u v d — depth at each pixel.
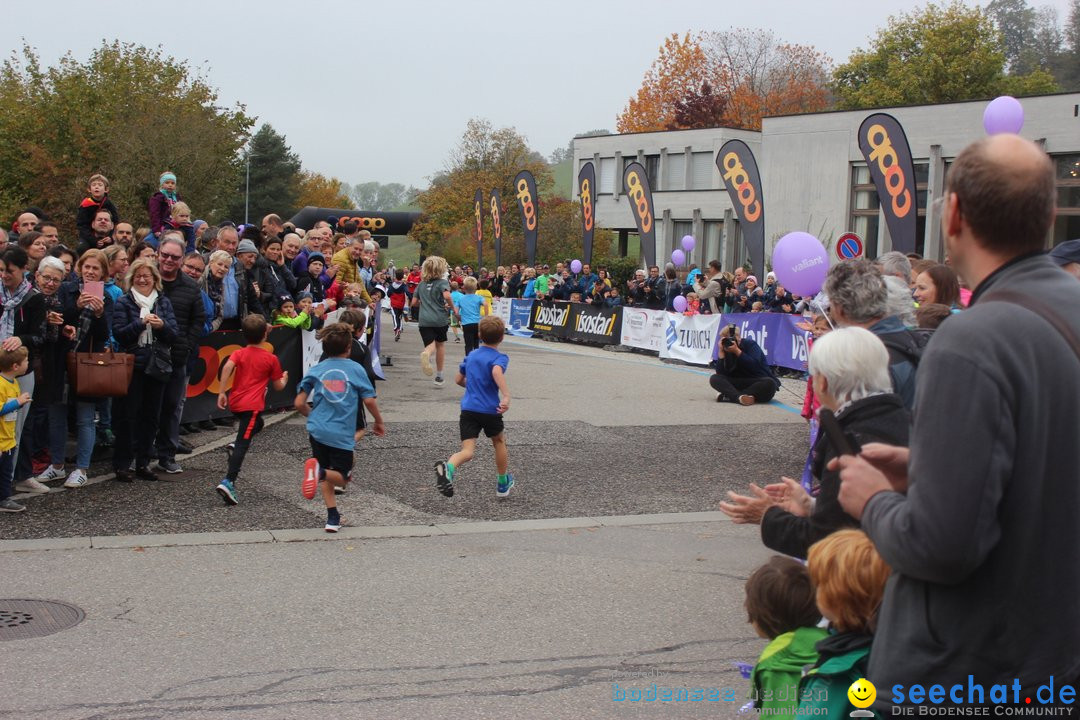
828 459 3.27
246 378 7.53
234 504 7.52
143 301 8.04
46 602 5.34
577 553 6.53
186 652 4.70
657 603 5.54
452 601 5.51
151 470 8.43
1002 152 2.08
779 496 3.48
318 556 6.32
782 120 37.66
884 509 2.12
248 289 10.91
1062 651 2.00
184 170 38.84
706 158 44.38
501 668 4.58
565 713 4.12
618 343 22.33
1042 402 1.97
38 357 7.50
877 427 3.13
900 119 33.59
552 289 25.47
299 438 10.19
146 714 4.03
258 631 4.99
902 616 2.12
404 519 7.31
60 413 7.96
